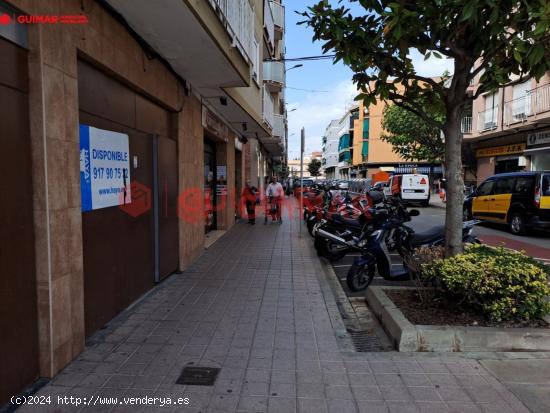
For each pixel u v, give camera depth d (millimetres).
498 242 11219
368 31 4492
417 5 4000
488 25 3973
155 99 5922
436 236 6848
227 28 5781
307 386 3254
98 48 4070
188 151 7602
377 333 4551
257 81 12391
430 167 41969
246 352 3879
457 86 4559
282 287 6180
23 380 3088
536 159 19500
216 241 10641
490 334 3912
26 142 3098
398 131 24875
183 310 5062
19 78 3021
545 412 2904
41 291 3242
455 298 4449
